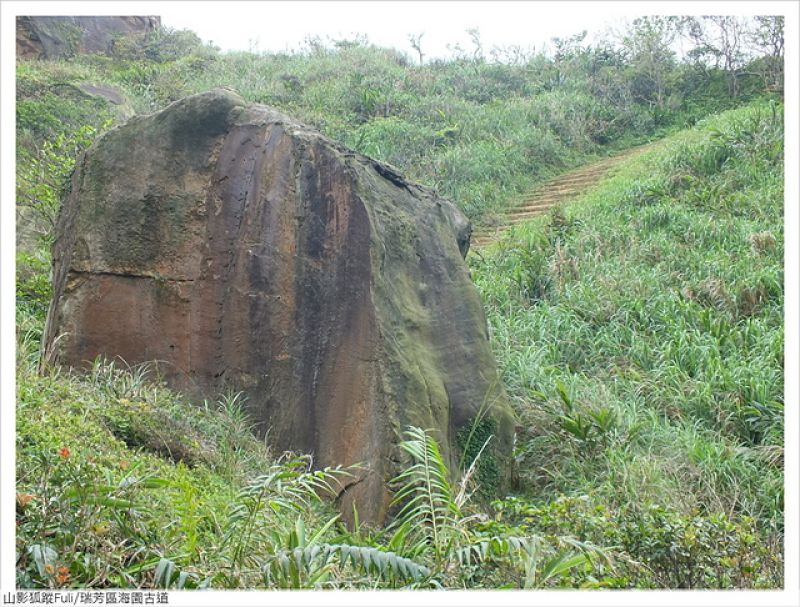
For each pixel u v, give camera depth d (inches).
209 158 247.0
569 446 257.8
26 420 166.6
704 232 422.3
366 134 571.8
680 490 239.1
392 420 212.2
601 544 176.9
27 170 380.8
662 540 174.1
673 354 325.1
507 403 249.1
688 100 716.0
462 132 615.8
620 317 354.9
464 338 248.8
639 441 267.9
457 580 147.9
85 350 236.2
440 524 163.2
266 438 226.8
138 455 183.9
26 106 467.2
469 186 546.6
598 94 726.5
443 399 231.1
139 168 245.9
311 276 230.7
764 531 230.8
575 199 529.3
